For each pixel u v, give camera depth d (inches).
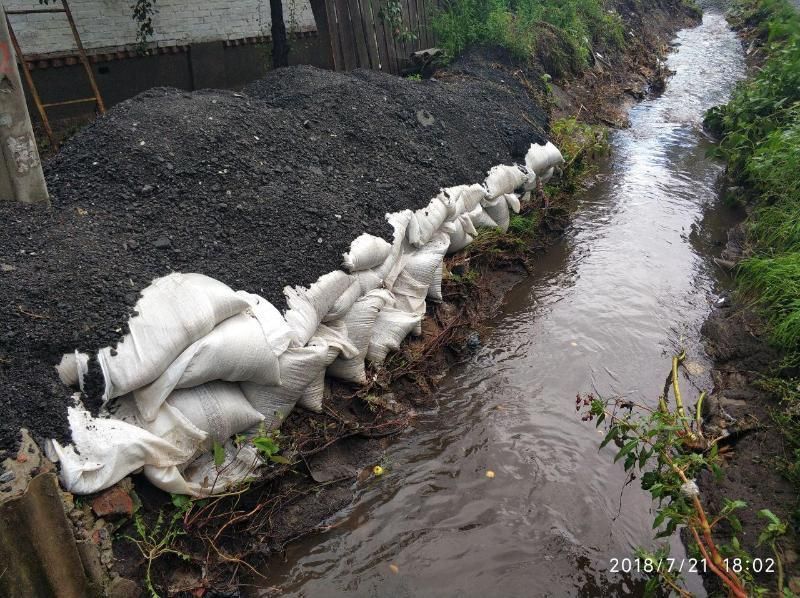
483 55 382.9
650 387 199.6
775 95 356.8
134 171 176.6
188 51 322.0
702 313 237.0
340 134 229.3
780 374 191.2
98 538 117.3
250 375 143.2
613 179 349.7
